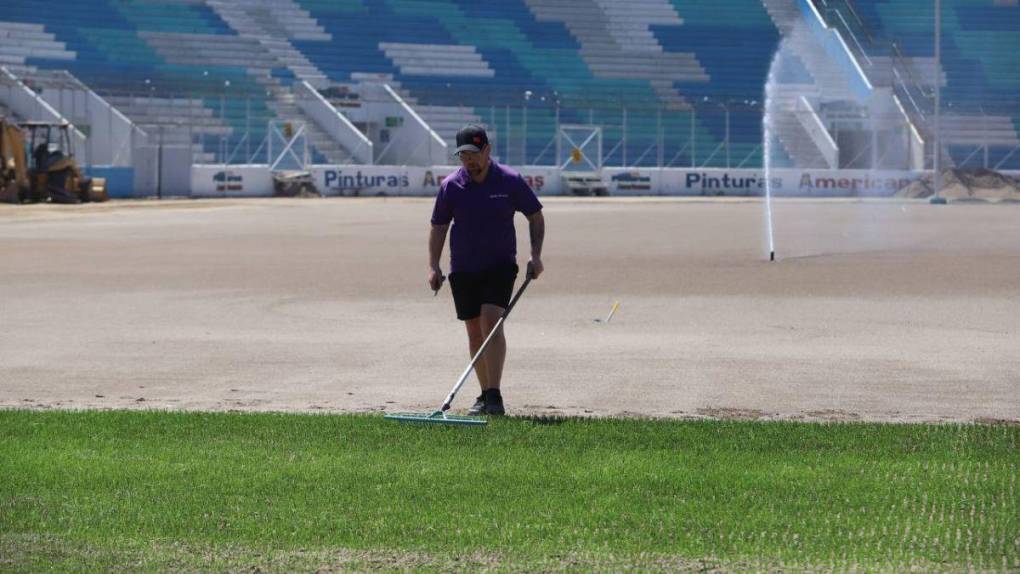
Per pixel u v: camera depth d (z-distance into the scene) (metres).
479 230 34.00
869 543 21.69
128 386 38.94
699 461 27.69
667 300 62.62
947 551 21.25
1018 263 83.75
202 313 57.19
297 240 104.56
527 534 22.22
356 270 77.88
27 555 21.06
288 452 28.59
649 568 20.36
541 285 69.44
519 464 27.39
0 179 173.88
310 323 54.00
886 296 64.56
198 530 22.48
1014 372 41.59
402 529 22.52
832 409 35.16
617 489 25.27
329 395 37.34
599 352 46.00
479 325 34.97
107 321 54.31
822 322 54.56
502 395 37.34
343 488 25.38
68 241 102.38
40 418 32.44
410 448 28.95
